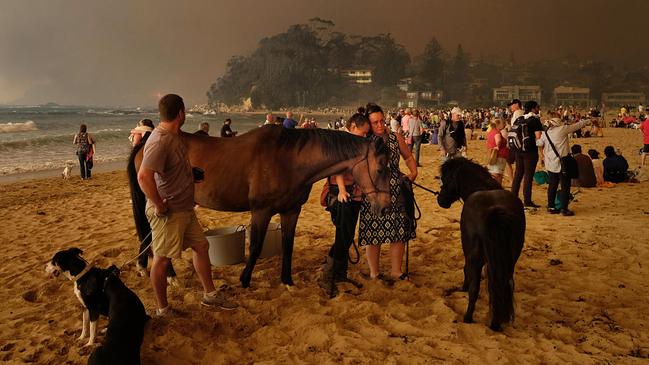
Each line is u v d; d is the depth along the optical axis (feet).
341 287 18.01
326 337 14.19
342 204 17.17
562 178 28.22
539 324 14.83
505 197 14.21
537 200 33.17
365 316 15.55
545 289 17.65
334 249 17.47
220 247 20.27
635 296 16.75
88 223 30.53
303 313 15.80
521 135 29.40
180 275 19.70
